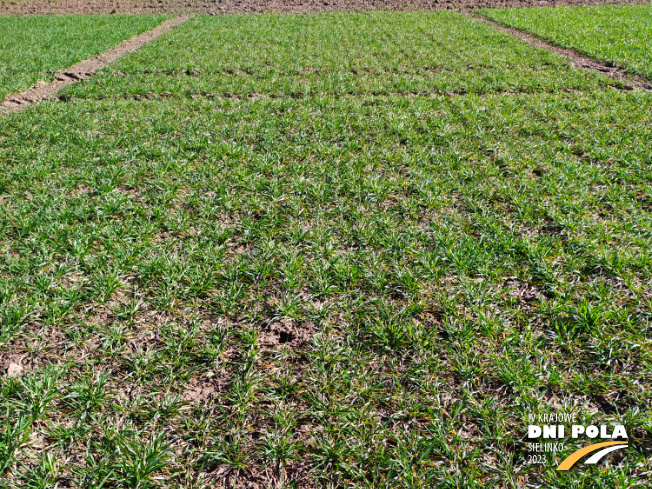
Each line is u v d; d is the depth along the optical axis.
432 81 10.42
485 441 2.94
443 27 16.86
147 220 5.35
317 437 3.02
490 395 3.26
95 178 6.29
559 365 3.44
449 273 4.46
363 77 11.02
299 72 11.53
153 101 9.60
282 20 19.14
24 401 3.17
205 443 2.98
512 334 3.71
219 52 13.70
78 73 12.26
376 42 14.68
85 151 7.09
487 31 15.95
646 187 5.68
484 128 7.90
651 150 6.70
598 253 4.46
